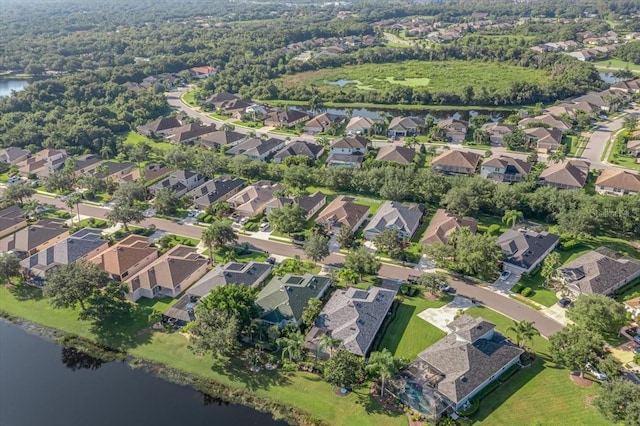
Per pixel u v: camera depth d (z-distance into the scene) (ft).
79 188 559.38
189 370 294.87
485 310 336.49
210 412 266.57
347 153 638.94
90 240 424.87
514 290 356.79
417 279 364.38
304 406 265.95
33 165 598.75
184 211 499.92
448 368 273.95
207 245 412.16
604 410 233.96
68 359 307.99
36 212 497.87
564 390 266.57
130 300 358.43
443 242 409.28
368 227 437.17
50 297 351.46
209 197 506.48
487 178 552.00
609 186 510.17
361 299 331.98
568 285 350.64
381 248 409.90
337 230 448.24
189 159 613.52
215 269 377.71
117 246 403.95
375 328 312.50
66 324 337.93
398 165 574.56
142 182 534.78
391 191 493.77
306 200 489.26
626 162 590.55
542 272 361.92
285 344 292.61
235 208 494.59
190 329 303.48
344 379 263.70
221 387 281.95
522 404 259.60
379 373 270.05
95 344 319.06
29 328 336.49
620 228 432.66
